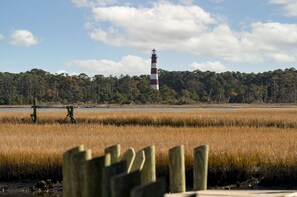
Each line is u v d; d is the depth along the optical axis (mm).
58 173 21375
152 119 49188
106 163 9289
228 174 20125
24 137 29906
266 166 19734
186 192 14070
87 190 9242
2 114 56406
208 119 47594
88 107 135625
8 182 21125
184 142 25891
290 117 49219
